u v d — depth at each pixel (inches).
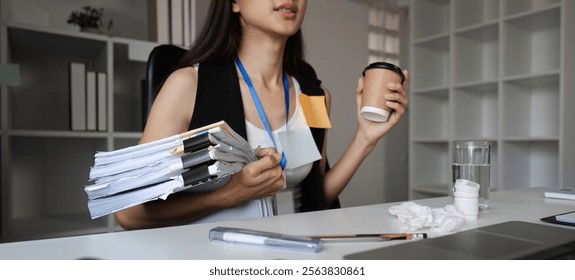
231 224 22.0
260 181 25.3
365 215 24.6
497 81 93.7
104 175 20.5
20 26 60.2
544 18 89.0
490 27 96.1
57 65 79.0
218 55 35.7
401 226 21.2
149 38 78.0
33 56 76.7
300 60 44.1
